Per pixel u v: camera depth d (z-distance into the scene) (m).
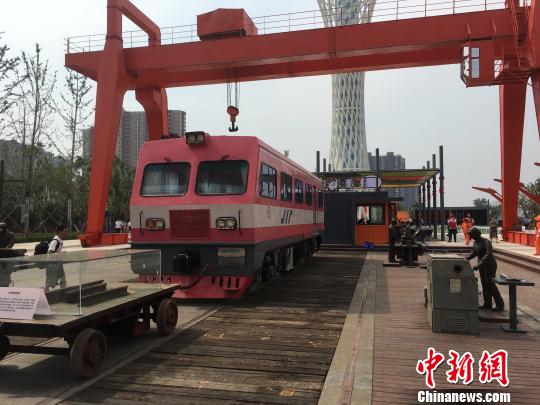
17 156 41.28
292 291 11.06
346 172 30.31
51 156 43.38
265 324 7.80
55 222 45.56
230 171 9.88
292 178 13.65
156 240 10.06
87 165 44.09
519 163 26.56
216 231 9.66
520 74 20.25
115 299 6.08
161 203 10.01
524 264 16.02
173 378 5.27
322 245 25.38
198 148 10.23
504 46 20.30
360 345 6.41
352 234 25.33
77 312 5.27
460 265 7.02
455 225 28.44
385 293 10.70
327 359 5.91
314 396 4.74
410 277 13.40
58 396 4.76
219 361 5.85
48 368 5.69
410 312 8.62
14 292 5.12
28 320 4.96
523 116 26.14
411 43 20.78
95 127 24.25
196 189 9.93
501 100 27.02
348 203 25.44
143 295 6.44
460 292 6.99
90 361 5.24
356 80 106.38
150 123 27.86
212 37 24.00
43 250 10.57
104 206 24.91
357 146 105.38
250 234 9.54
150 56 23.98
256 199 9.73
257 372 5.45
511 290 7.16
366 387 4.85
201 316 8.45
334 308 9.07
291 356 6.04
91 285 5.72
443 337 6.81
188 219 9.82
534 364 5.59
